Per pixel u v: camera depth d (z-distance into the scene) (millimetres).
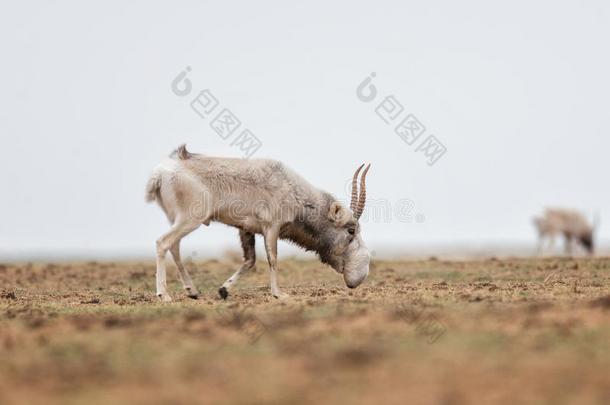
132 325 46250
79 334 43906
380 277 84188
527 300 55344
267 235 61625
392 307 51562
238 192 60875
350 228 63938
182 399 31781
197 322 46875
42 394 32906
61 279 90062
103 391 33031
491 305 52031
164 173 60344
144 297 65750
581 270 87062
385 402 30984
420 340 40625
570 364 35438
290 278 85375
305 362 36625
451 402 30734
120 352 39250
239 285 77812
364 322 45406
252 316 48344
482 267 94812
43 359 38500
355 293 64062
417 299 56719
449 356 37188
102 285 82062
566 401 30688
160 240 60906
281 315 48781
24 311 55438
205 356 38219
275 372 35219
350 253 64688
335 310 50812
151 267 104938
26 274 97000
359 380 33781
